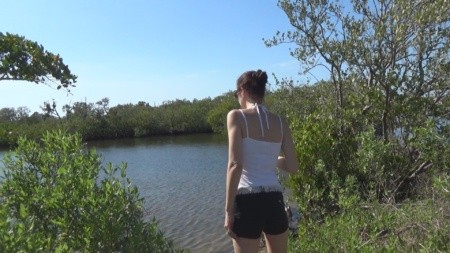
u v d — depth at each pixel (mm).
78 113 55156
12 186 4539
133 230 4246
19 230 3160
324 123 7223
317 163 6586
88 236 4066
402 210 5078
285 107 10062
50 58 3178
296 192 6699
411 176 6562
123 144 45656
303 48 8250
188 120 58938
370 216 5285
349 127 7289
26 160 4746
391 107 6812
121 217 4246
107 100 58188
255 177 3264
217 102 61938
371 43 6992
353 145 6879
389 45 6848
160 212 14656
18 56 3102
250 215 3217
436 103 6969
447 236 4207
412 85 6848
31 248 3105
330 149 6781
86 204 4156
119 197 4336
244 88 3455
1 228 3051
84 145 4969
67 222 4125
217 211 14539
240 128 3270
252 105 3426
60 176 4512
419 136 6090
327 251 4762
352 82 7738
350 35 7227
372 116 7172
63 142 4801
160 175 22297
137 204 4523
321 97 9125
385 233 5027
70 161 4641
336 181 6207
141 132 57875
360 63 7043
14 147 4895
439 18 6516
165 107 67375
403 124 6883
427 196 5734
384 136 6992
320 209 6531
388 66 6961
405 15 6750
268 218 3266
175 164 26219
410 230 4668
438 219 4508
